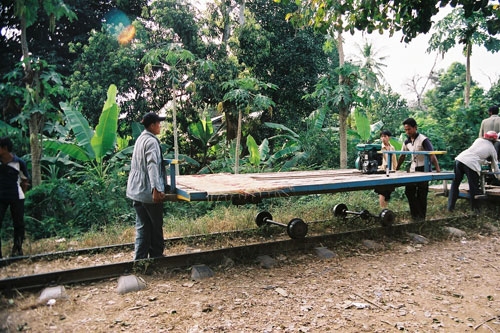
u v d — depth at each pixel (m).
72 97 11.00
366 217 6.39
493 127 8.52
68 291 3.75
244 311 3.35
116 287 3.89
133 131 11.04
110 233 6.09
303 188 4.68
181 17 13.34
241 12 16.22
